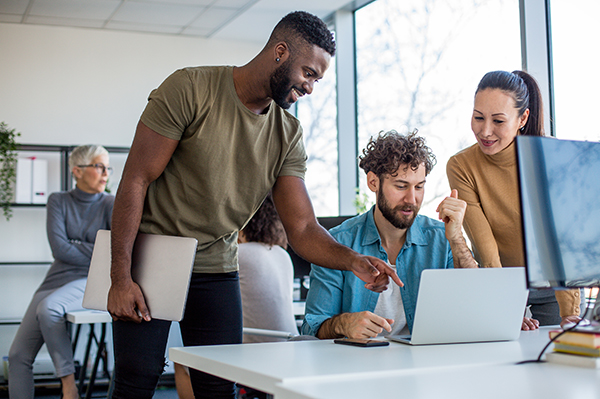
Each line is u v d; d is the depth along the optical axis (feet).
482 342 4.37
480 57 12.08
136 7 15.43
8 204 14.98
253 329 8.18
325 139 17.43
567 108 10.12
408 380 2.93
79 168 12.24
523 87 6.22
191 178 5.18
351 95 16.63
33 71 16.42
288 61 4.95
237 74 5.20
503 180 6.43
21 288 15.83
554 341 3.55
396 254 6.30
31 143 16.28
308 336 6.11
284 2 15.49
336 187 16.81
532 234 3.48
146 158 4.92
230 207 5.39
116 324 4.96
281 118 5.51
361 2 15.97
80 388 10.96
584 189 3.68
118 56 17.22
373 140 6.43
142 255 4.91
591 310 3.79
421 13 13.96
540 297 6.99
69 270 11.77
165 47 17.72
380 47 15.53
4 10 15.37
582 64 9.81
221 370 3.42
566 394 2.64
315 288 6.00
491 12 11.77
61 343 10.53
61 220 11.98
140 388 4.88
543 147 3.59
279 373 3.04
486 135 6.23
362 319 4.92
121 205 4.86
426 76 13.75
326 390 2.68
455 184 6.84
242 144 5.25
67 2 14.94
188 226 5.28
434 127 13.39
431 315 4.15
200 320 5.43
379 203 6.12
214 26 17.11
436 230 6.32
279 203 5.73
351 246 6.29
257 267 8.57
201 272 5.39
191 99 4.95
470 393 2.64
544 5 10.62
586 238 3.64
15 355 10.69
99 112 16.92
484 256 6.52
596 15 9.57
